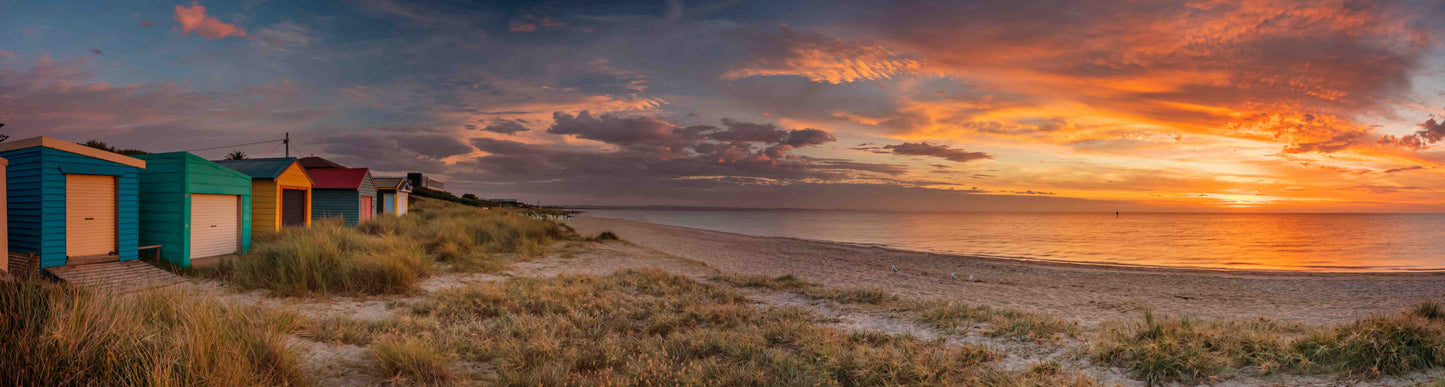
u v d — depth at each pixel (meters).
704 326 8.46
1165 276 21.83
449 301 9.45
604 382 5.35
